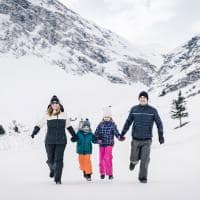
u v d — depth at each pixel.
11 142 69.12
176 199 7.80
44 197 8.20
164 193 8.63
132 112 11.14
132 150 11.17
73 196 8.38
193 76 135.25
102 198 8.12
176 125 72.12
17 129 82.75
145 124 10.98
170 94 127.44
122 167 18.14
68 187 9.98
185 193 8.55
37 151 34.19
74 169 18.02
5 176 14.36
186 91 118.88
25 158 25.70
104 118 12.66
